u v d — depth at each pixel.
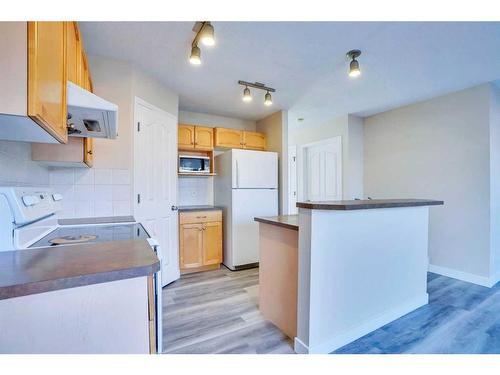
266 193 3.78
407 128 3.65
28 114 0.75
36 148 1.70
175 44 2.14
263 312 2.21
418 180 3.52
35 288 0.65
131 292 0.79
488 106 2.88
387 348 1.75
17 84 0.74
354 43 2.11
